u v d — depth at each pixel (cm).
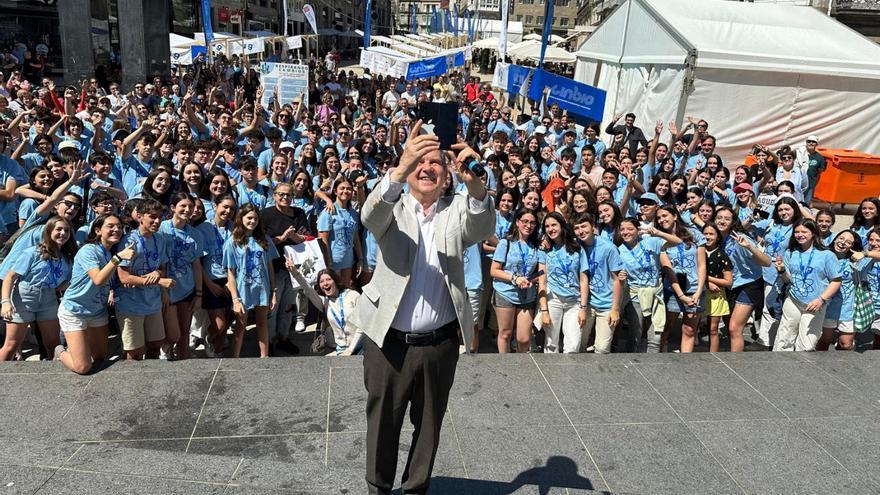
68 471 322
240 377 532
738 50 1447
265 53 3981
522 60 4062
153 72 2388
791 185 927
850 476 438
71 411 471
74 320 518
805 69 1441
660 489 415
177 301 608
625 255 657
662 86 1558
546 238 621
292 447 441
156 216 551
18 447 353
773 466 445
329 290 647
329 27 7006
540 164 1102
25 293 562
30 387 501
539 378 554
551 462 437
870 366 604
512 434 468
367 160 1009
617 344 718
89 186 784
